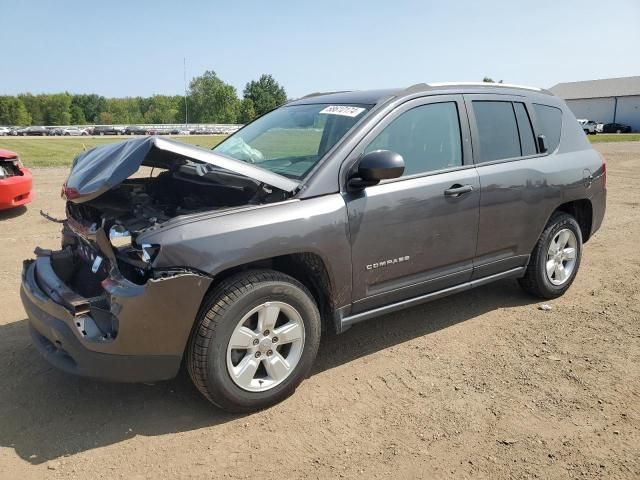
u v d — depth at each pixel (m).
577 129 5.15
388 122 3.71
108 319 3.03
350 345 4.13
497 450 2.89
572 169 4.82
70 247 3.98
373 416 3.20
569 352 4.00
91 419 3.16
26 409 3.25
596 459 2.81
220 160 3.10
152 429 3.07
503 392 3.45
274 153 3.93
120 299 2.85
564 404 3.31
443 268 4.04
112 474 2.70
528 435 3.01
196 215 3.02
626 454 2.85
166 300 2.85
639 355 3.95
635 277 5.71
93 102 130.12
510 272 4.59
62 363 3.11
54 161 18.47
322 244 3.29
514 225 4.40
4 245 6.75
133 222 3.39
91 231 3.25
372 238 3.53
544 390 3.47
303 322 3.31
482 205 4.11
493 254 4.37
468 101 4.20
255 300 3.07
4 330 4.29
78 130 63.16
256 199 3.29
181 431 3.05
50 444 2.93
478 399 3.37
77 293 3.42
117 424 3.12
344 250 3.40
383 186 3.61
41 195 10.24
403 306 3.89
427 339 4.23
